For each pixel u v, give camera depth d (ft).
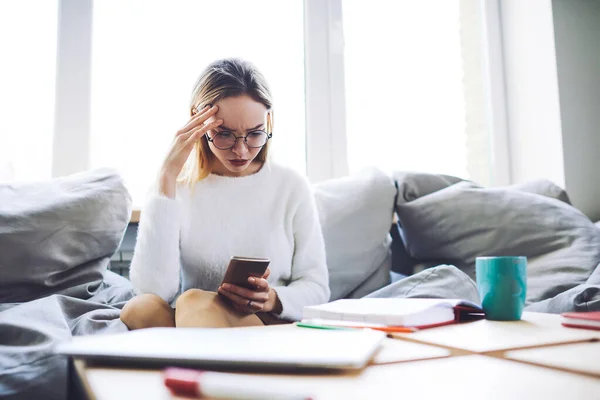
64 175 5.88
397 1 7.39
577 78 6.84
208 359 1.49
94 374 1.45
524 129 7.31
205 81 3.87
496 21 7.64
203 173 4.25
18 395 2.39
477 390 1.25
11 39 5.90
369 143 7.09
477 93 7.64
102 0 6.21
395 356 1.68
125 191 4.71
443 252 5.16
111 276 4.80
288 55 6.81
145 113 6.20
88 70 6.01
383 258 5.15
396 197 5.53
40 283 4.06
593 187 6.74
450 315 2.57
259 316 3.52
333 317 2.51
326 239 5.02
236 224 4.21
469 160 7.54
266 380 1.38
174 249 3.86
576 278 4.37
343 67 6.93
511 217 5.03
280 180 4.45
